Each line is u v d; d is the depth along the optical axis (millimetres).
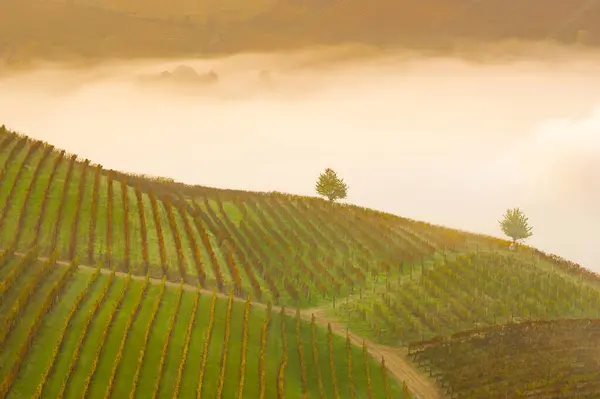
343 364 78750
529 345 85875
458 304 97188
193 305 82625
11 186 104750
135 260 94250
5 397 59844
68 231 97250
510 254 122062
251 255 107438
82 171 117688
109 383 63969
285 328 84250
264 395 68125
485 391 73750
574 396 74188
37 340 68562
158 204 117625
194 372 69188
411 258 112375
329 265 108875
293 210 133250
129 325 73562
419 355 82875
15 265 81812
